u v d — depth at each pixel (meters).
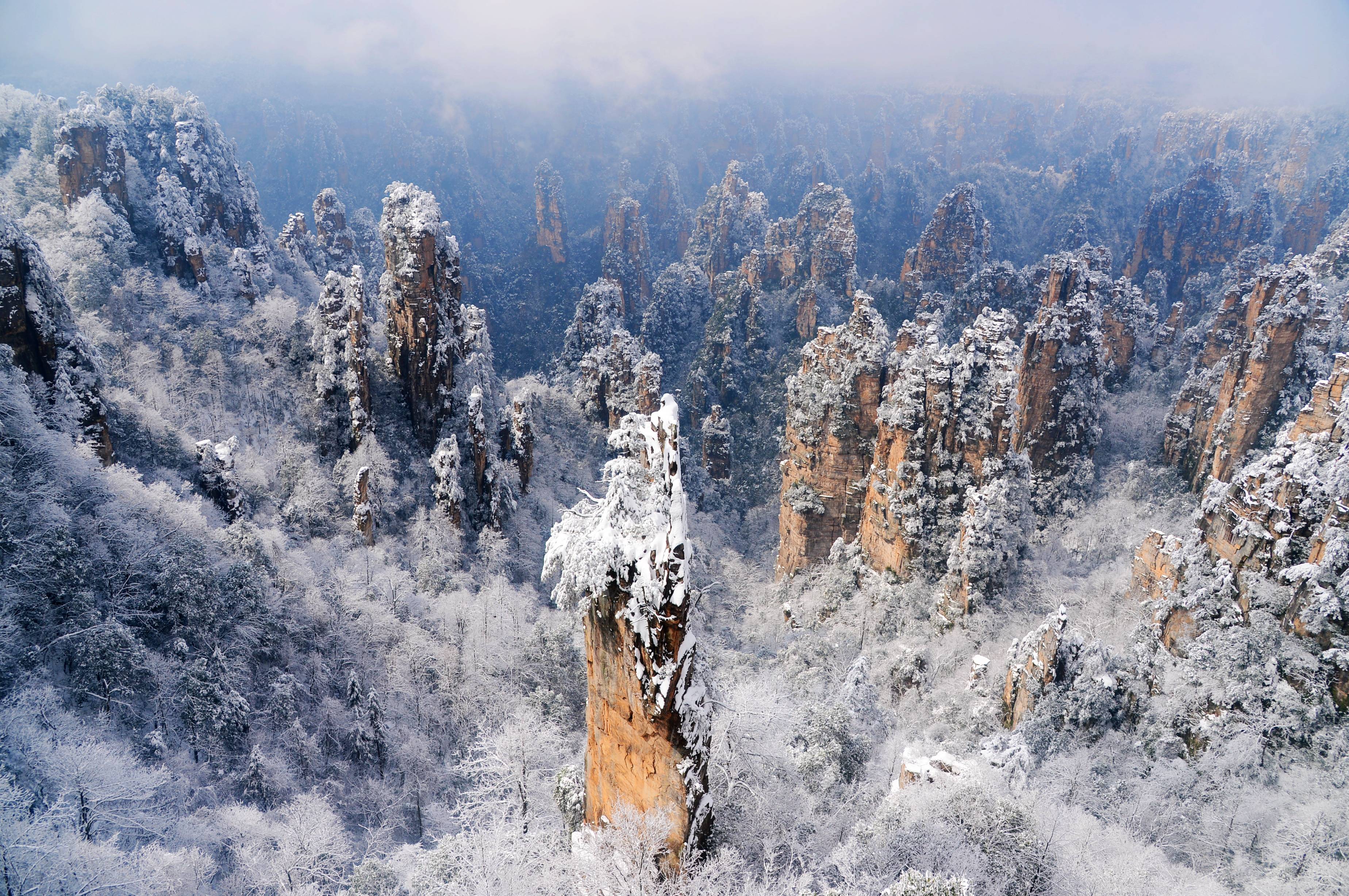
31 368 83.44
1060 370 123.62
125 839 47.50
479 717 77.00
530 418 139.88
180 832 50.41
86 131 144.50
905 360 109.44
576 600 34.56
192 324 137.12
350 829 63.72
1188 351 159.12
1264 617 64.88
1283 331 108.56
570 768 43.72
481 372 142.62
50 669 58.09
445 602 95.50
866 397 116.00
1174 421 127.19
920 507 102.06
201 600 69.88
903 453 104.38
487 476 124.38
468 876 39.84
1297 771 57.25
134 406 99.12
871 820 45.47
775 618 118.38
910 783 51.66
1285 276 113.06
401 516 120.56
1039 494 120.38
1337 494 64.81
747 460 184.62
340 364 126.62
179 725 61.28
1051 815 46.19
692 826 33.19
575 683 83.06
